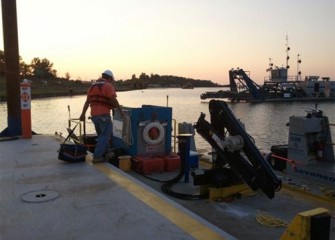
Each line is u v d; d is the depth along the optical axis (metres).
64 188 5.33
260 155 5.82
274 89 83.25
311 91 84.00
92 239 3.67
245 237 4.60
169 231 3.87
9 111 10.20
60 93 154.12
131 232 3.84
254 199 6.08
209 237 3.73
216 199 5.98
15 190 5.21
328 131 7.95
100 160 6.98
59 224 4.03
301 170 7.62
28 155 7.57
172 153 8.38
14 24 10.11
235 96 81.25
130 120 7.83
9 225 3.99
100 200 4.82
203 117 6.26
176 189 6.61
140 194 5.09
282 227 4.89
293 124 7.91
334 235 4.62
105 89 6.92
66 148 6.88
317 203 5.91
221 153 5.96
